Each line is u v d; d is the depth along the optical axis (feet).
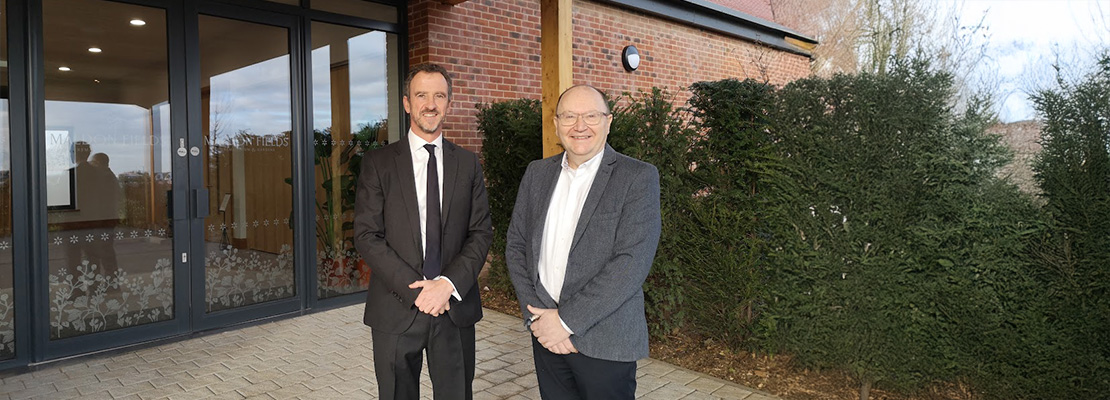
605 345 6.51
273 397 11.10
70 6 13.08
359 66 18.16
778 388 11.18
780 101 11.21
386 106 18.94
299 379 12.00
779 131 11.12
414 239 7.77
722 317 12.54
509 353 13.62
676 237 12.85
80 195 13.32
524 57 21.56
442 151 8.15
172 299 14.70
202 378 12.05
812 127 10.73
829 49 35.32
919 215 9.74
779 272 11.27
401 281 7.52
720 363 12.46
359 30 18.12
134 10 13.89
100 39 13.48
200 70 14.88
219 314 15.37
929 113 9.45
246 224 15.88
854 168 10.18
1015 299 8.96
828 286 10.59
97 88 13.46
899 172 9.76
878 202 10.02
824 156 10.57
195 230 14.96
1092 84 8.27
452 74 19.26
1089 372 8.43
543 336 6.62
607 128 6.89
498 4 20.62
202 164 15.01
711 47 29.86
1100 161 8.16
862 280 10.18
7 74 12.34
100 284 13.64
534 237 7.09
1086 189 8.25
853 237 10.27
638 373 12.03
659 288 13.55
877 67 11.02
